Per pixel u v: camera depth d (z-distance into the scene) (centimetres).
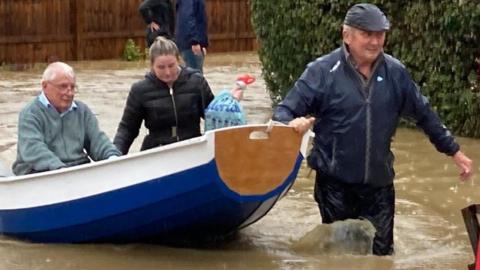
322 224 821
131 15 2667
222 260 785
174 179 762
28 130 837
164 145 842
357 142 779
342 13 1362
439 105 1325
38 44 2517
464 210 720
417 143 1264
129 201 781
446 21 1280
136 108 874
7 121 1466
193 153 750
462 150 1227
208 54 2855
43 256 791
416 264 782
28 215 823
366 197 801
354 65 777
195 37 1439
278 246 827
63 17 2555
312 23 1388
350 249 811
